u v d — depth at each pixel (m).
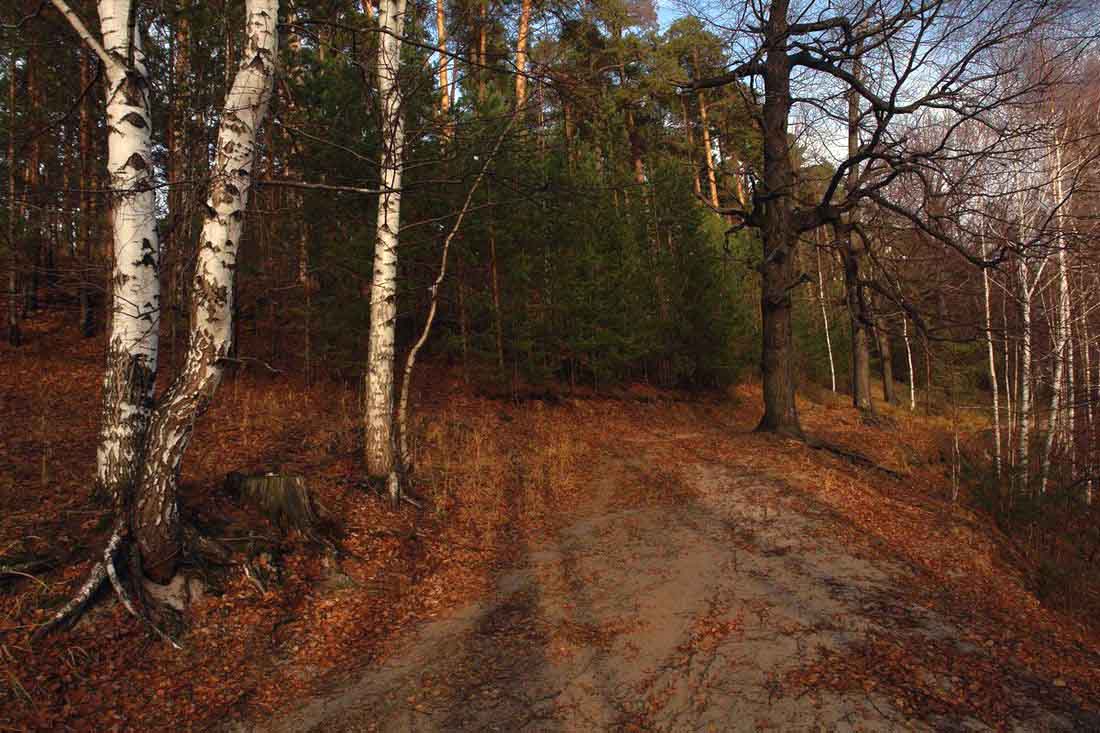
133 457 5.76
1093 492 11.91
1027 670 4.98
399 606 6.16
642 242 24.31
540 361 19.14
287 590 5.89
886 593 6.38
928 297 13.73
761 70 14.04
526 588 6.70
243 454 8.95
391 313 8.92
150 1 8.11
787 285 14.78
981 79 10.20
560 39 9.87
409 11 10.62
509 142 10.15
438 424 13.83
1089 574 8.30
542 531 8.77
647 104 16.55
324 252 15.18
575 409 19.36
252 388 14.24
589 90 8.56
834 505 9.32
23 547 4.92
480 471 11.14
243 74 5.38
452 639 5.50
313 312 14.95
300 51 13.77
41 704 3.90
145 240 5.70
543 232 18.58
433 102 12.46
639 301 22.95
